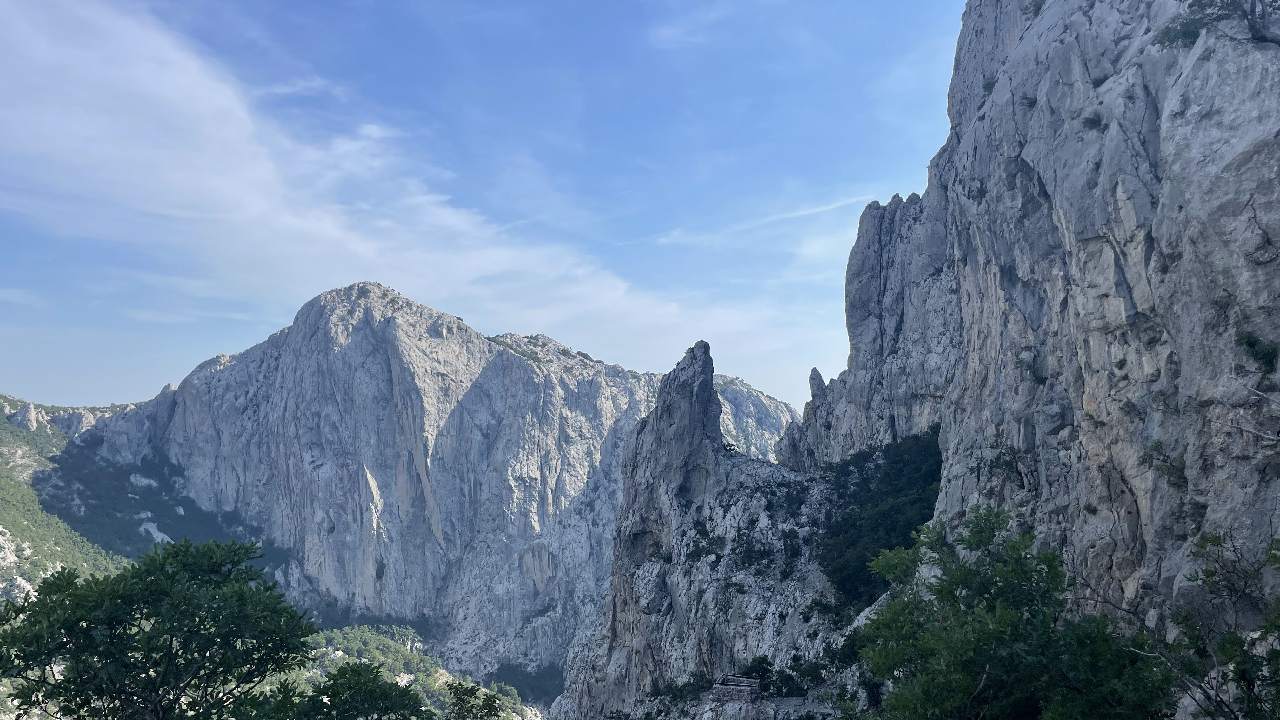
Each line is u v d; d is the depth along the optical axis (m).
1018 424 96.06
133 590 57.41
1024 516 92.50
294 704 60.88
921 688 50.03
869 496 150.62
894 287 172.50
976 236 108.38
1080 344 81.94
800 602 136.25
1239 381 63.34
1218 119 67.50
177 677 57.69
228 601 58.12
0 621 55.56
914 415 158.62
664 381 178.62
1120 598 75.38
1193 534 66.38
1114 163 77.00
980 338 109.00
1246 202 64.00
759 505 156.12
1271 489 61.09
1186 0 78.06
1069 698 47.56
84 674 54.81
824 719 106.38
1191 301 67.44
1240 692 48.47
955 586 60.03
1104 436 78.38
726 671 139.00
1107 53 84.31
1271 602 56.31
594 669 171.50
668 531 165.50
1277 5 70.12
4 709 131.88
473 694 92.12
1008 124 99.25
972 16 135.38
